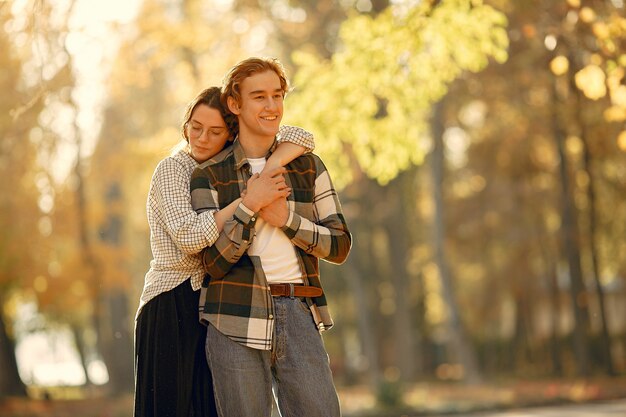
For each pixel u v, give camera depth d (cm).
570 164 4912
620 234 5234
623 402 3519
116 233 5038
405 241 6006
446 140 5528
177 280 674
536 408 3450
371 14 3338
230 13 3388
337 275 6631
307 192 668
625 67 1294
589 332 5419
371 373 5494
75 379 7819
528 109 4025
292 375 652
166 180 670
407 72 1547
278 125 666
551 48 1338
